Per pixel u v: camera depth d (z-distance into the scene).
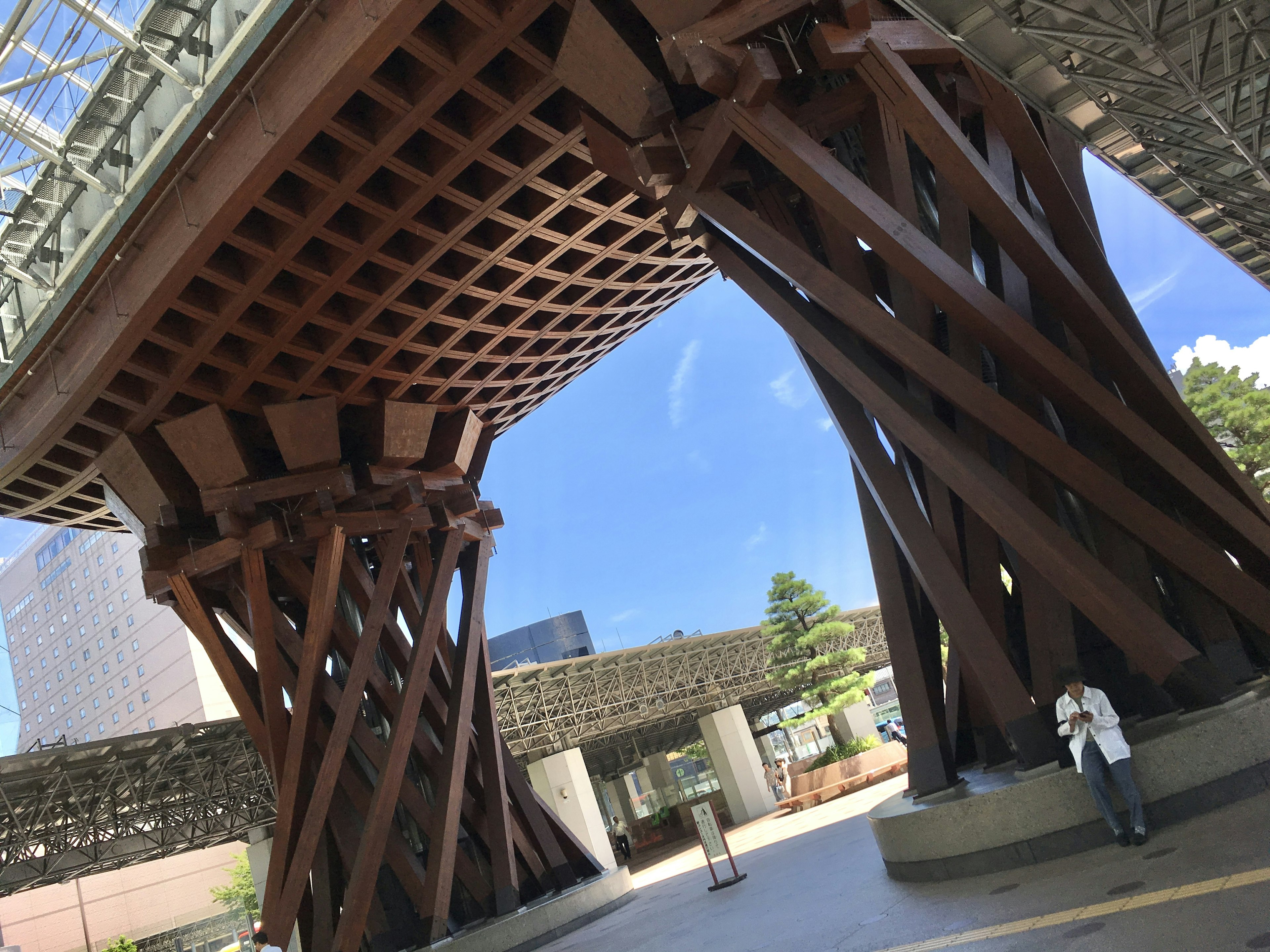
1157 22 8.02
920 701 9.72
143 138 13.53
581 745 48.03
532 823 19.02
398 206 13.76
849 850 14.16
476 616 19.22
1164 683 8.05
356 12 10.97
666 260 18.80
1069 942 5.09
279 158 12.11
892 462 9.65
